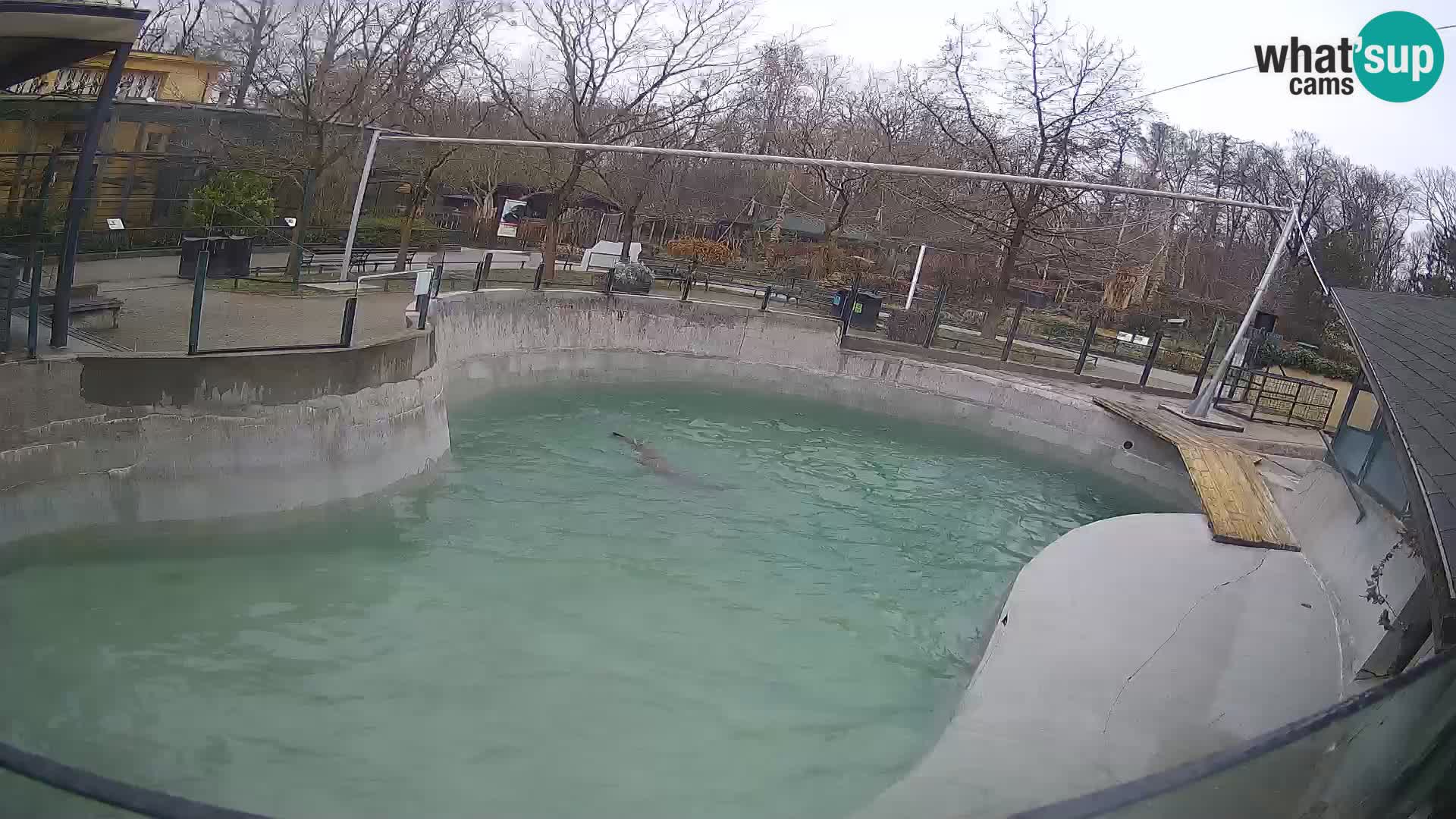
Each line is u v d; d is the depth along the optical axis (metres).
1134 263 44.72
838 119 51.19
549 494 18.00
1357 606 12.90
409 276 23.23
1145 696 10.52
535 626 12.84
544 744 10.13
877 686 12.47
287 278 22.00
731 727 10.92
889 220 47.06
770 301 32.94
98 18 11.31
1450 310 14.35
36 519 11.37
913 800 8.34
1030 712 10.00
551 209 30.81
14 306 12.14
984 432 28.27
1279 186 62.00
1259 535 16.88
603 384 26.70
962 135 41.56
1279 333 45.72
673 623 13.59
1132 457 25.72
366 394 15.31
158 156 22.97
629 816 9.04
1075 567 14.30
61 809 7.51
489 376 23.23
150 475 12.48
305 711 10.04
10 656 9.71
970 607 15.89
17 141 20.52
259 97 29.67
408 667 11.28
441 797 9.01
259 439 13.59
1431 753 6.25
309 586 12.77
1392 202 60.44
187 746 9.05
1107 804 4.29
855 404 29.16
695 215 46.41
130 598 11.38
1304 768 5.93
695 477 20.59
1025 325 39.09
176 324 15.79
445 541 15.05
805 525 18.84
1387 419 10.03
